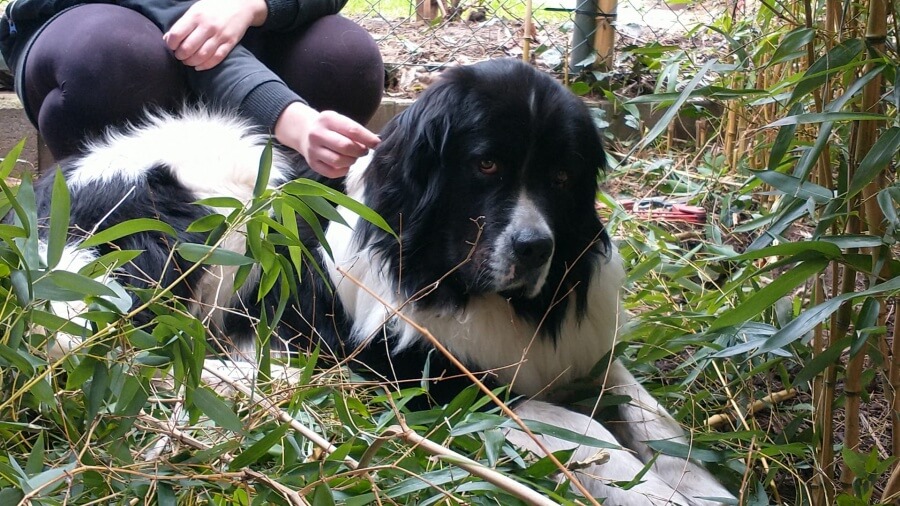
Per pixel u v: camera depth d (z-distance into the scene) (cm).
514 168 129
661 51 152
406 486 102
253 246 108
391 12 289
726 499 118
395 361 138
